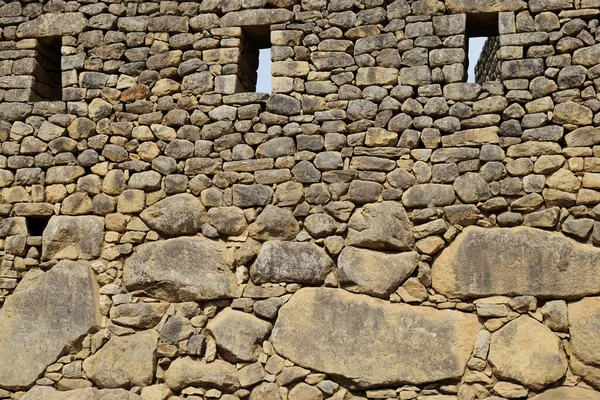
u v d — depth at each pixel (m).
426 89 7.16
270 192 7.29
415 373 6.78
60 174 7.73
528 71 7.03
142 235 7.51
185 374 7.16
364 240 7.05
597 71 6.91
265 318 7.14
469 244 6.89
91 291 7.46
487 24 7.50
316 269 7.10
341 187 7.16
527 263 6.78
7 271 7.68
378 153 7.15
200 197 7.43
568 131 6.91
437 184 7.02
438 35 7.23
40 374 7.43
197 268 7.31
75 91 7.82
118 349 7.34
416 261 6.98
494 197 6.92
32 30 7.99
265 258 7.19
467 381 6.73
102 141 7.69
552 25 7.06
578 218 6.79
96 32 7.87
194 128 7.53
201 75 7.58
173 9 7.75
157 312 7.35
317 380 6.95
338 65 7.36
